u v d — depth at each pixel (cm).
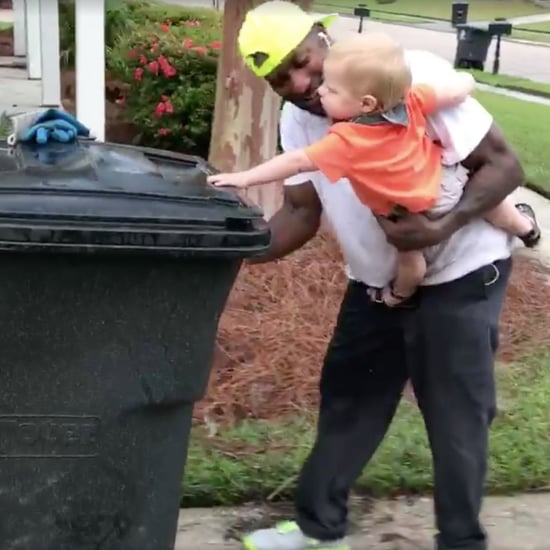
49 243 216
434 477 279
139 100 832
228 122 566
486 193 253
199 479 336
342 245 273
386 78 234
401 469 350
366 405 295
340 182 261
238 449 362
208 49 813
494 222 266
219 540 316
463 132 247
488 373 269
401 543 320
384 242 264
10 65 1234
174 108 816
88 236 217
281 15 247
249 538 304
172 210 225
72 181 231
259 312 494
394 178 241
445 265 262
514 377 446
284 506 336
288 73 249
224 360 438
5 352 229
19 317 227
